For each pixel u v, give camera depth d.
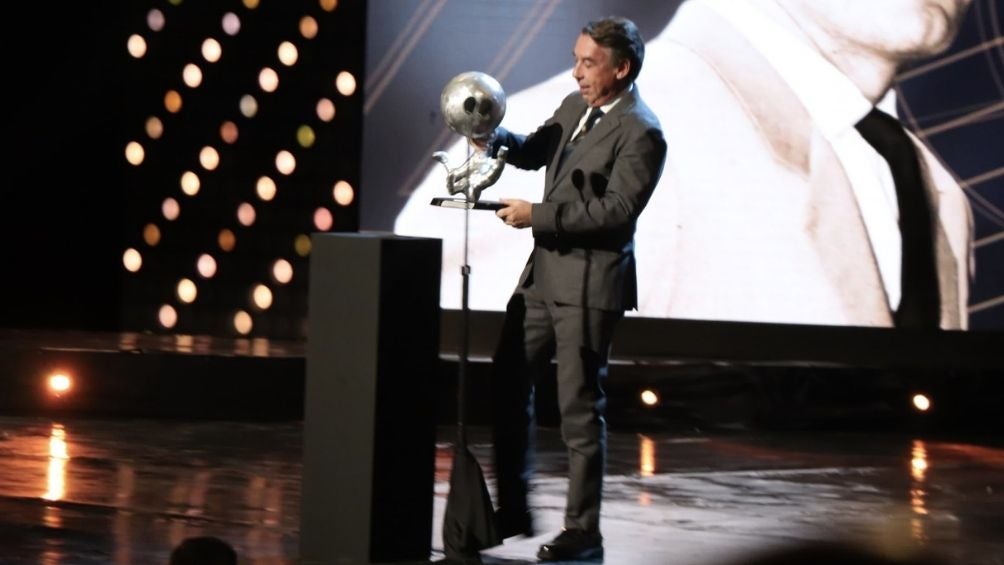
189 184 19.12
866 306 18.45
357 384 10.60
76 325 19.72
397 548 10.78
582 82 11.05
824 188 18.41
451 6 18.55
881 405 18.38
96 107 19.30
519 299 11.30
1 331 19.00
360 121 18.89
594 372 11.04
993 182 18.23
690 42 18.42
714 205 18.50
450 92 10.94
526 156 11.49
